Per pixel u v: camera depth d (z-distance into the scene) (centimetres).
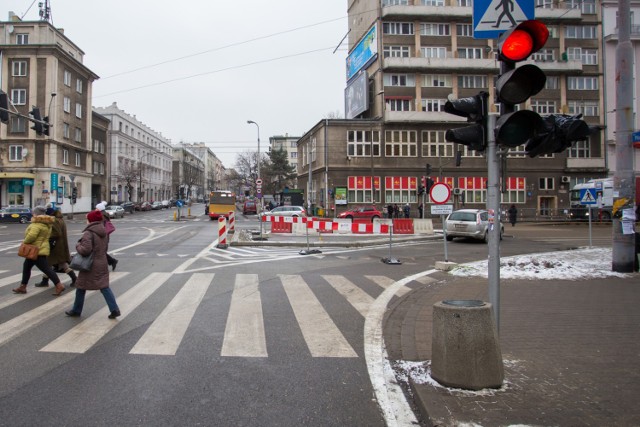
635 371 438
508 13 510
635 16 4572
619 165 1070
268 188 8375
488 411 347
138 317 668
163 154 10212
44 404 375
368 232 1869
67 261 895
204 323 640
